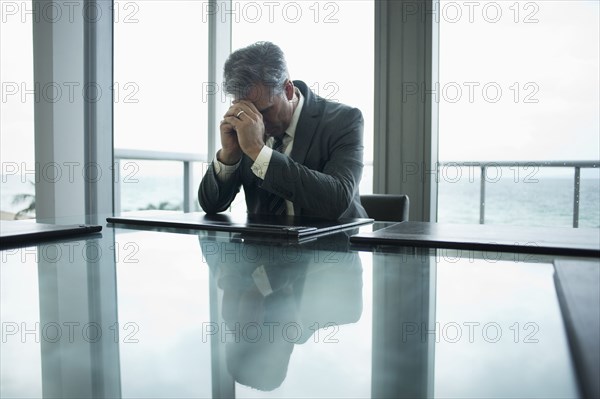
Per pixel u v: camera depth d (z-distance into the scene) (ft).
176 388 0.55
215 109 8.57
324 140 4.15
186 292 1.09
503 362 0.65
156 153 8.29
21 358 0.67
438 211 7.77
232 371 0.62
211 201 3.98
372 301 1.00
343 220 2.88
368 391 0.55
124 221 2.80
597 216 9.21
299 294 1.07
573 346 0.70
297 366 0.63
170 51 8.34
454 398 0.52
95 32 6.27
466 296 1.05
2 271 1.35
